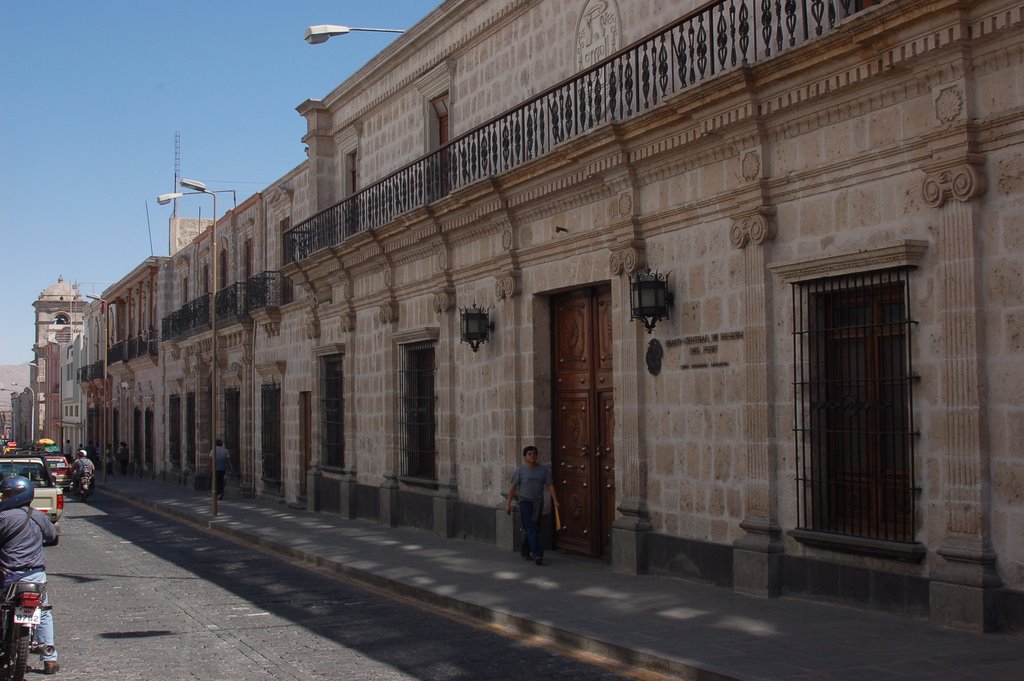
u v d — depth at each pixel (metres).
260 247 31.98
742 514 11.47
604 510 14.76
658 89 13.43
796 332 10.76
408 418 20.55
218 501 31.47
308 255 24.67
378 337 22.05
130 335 56.06
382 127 22.91
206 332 37.31
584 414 15.27
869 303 10.19
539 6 16.59
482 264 17.31
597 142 13.35
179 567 16.52
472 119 18.70
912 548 9.30
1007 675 7.44
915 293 9.45
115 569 16.33
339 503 24.17
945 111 9.04
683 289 12.52
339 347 24.05
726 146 11.66
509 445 16.41
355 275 23.17
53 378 92.69
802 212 10.77
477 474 17.67
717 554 11.80
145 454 50.81
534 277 15.98
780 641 8.88
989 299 8.80
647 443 13.19
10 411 147.12
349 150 24.86
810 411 10.62
